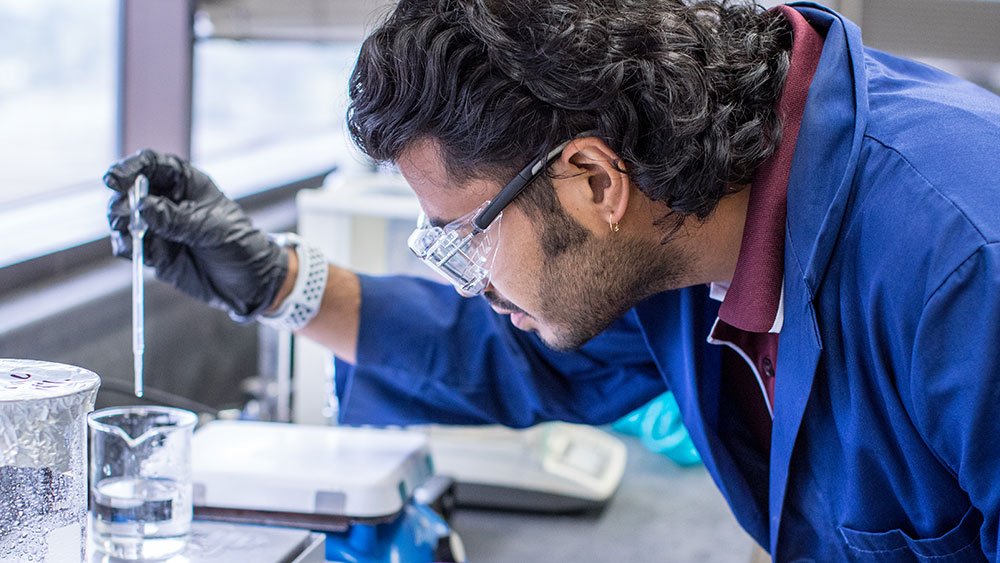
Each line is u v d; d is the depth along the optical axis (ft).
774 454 3.40
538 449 5.89
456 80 2.91
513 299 3.36
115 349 5.86
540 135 2.98
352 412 4.75
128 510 3.34
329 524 4.10
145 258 4.19
